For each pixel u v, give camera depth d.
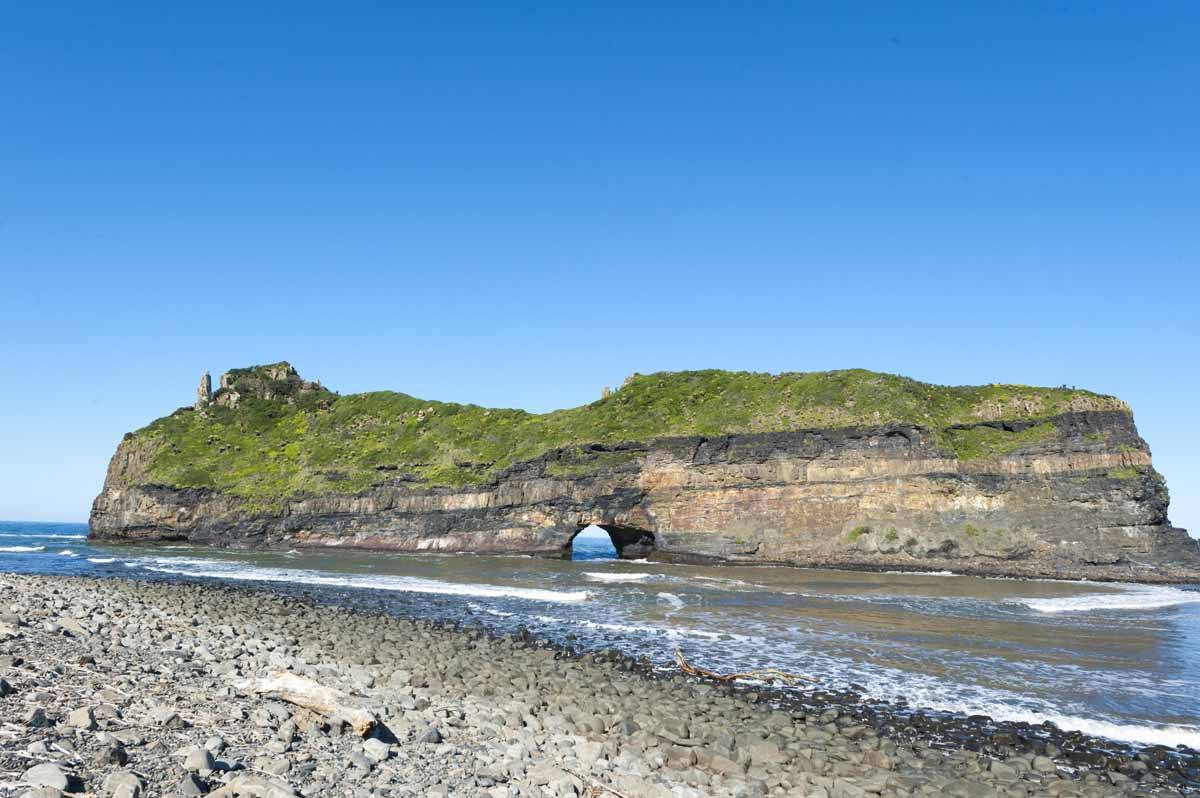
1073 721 18.23
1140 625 34.44
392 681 18.56
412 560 69.44
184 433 100.94
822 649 26.62
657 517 74.50
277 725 12.30
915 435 68.94
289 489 87.00
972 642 28.53
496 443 87.31
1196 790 14.03
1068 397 70.81
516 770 11.63
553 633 29.06
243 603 33.47
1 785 8.23
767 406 78.62
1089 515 64.81
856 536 67.75
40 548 79.44
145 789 8.73
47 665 14.64
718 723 16.72
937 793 12.99
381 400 105.00
